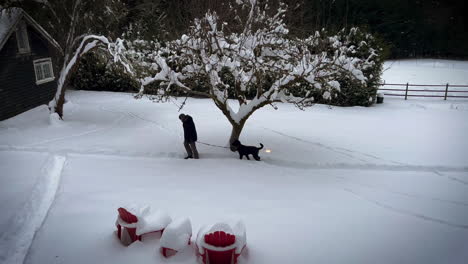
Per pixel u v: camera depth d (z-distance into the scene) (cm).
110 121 1391
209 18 882
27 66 1551
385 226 567
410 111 1717
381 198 703
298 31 1038
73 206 604
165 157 958
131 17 2230
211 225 473
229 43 956
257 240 502
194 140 930
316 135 1241
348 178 834
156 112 1564
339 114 1617
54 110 1362
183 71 962
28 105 1559
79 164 867
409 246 505
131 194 668
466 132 1306
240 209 611
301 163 948
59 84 1341
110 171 818
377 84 1814
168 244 445
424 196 725
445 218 612
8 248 494
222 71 1605
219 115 1521
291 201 662
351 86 1752
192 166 879
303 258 462
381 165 935
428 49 3959
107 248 476
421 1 3869
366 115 1609
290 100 963
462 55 3931
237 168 870
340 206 646
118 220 491
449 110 1744
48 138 1114
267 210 610
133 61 1331
